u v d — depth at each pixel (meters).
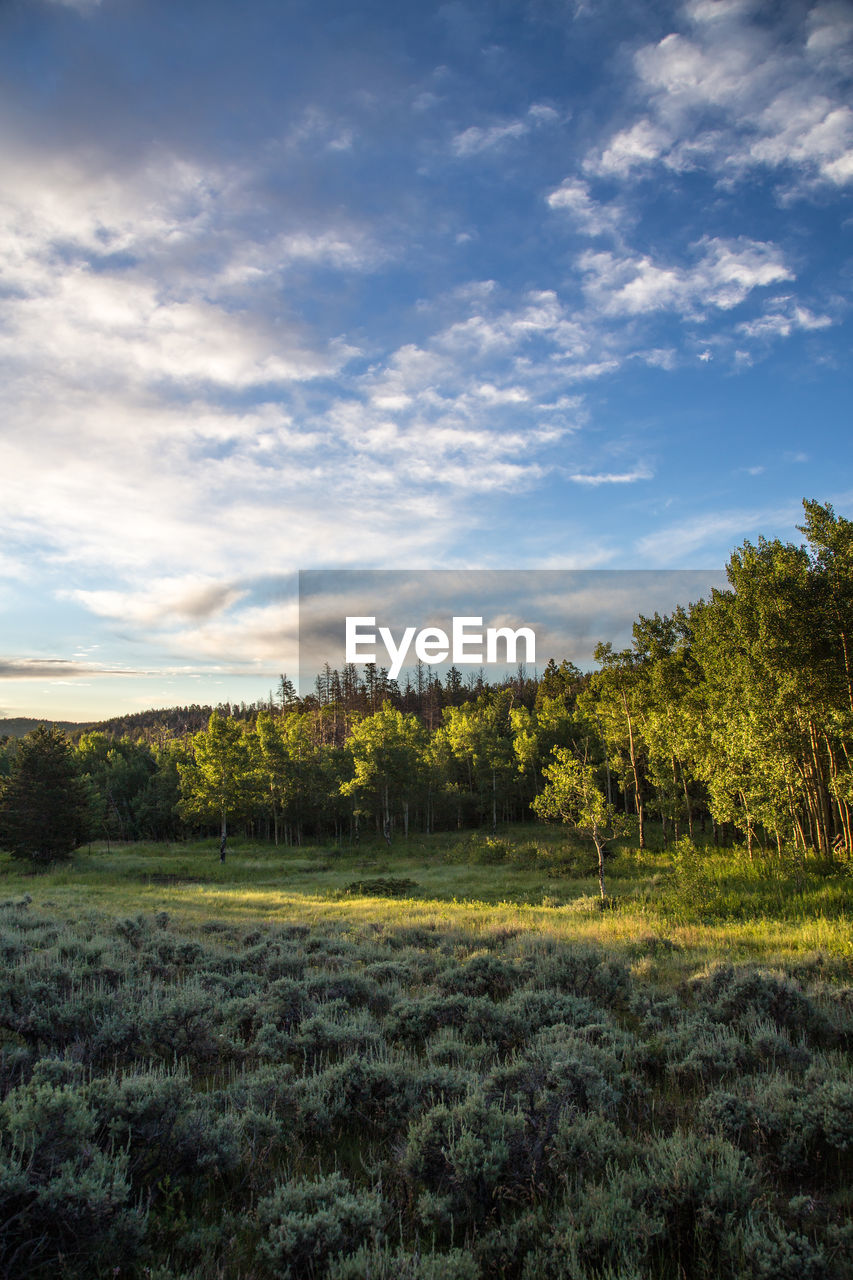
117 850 56.84
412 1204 4.08
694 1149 4.31
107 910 19.02
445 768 71.25
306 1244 3.37
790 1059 5.86
